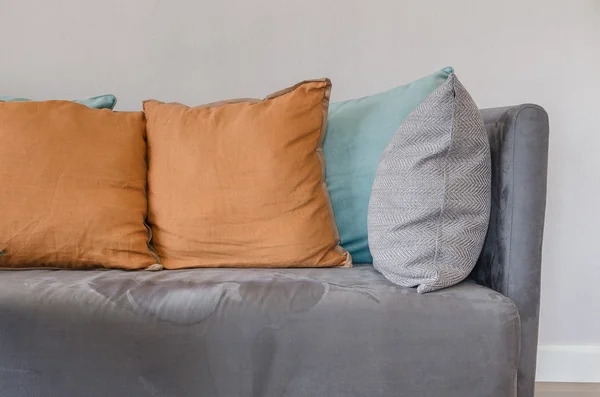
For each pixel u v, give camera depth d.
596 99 1.78
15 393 0.99
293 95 1.37
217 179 1.33
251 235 1.30
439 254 1.06
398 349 0.97
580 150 1.80
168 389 0.99
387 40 1.81
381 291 1.02
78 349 0.98
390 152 1.20
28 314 0.99
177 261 1.33
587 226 1.82
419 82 1.41
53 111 1.39
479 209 1.10
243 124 1.36
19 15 1.82
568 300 1.83
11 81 1.83
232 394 0.98
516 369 1.00
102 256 1.28
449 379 0.97
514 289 1.07
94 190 1.32
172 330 0.98
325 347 0.97
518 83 1.80
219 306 0.99
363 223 1.39
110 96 1.56
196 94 1.84
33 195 1.29
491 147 1.17
